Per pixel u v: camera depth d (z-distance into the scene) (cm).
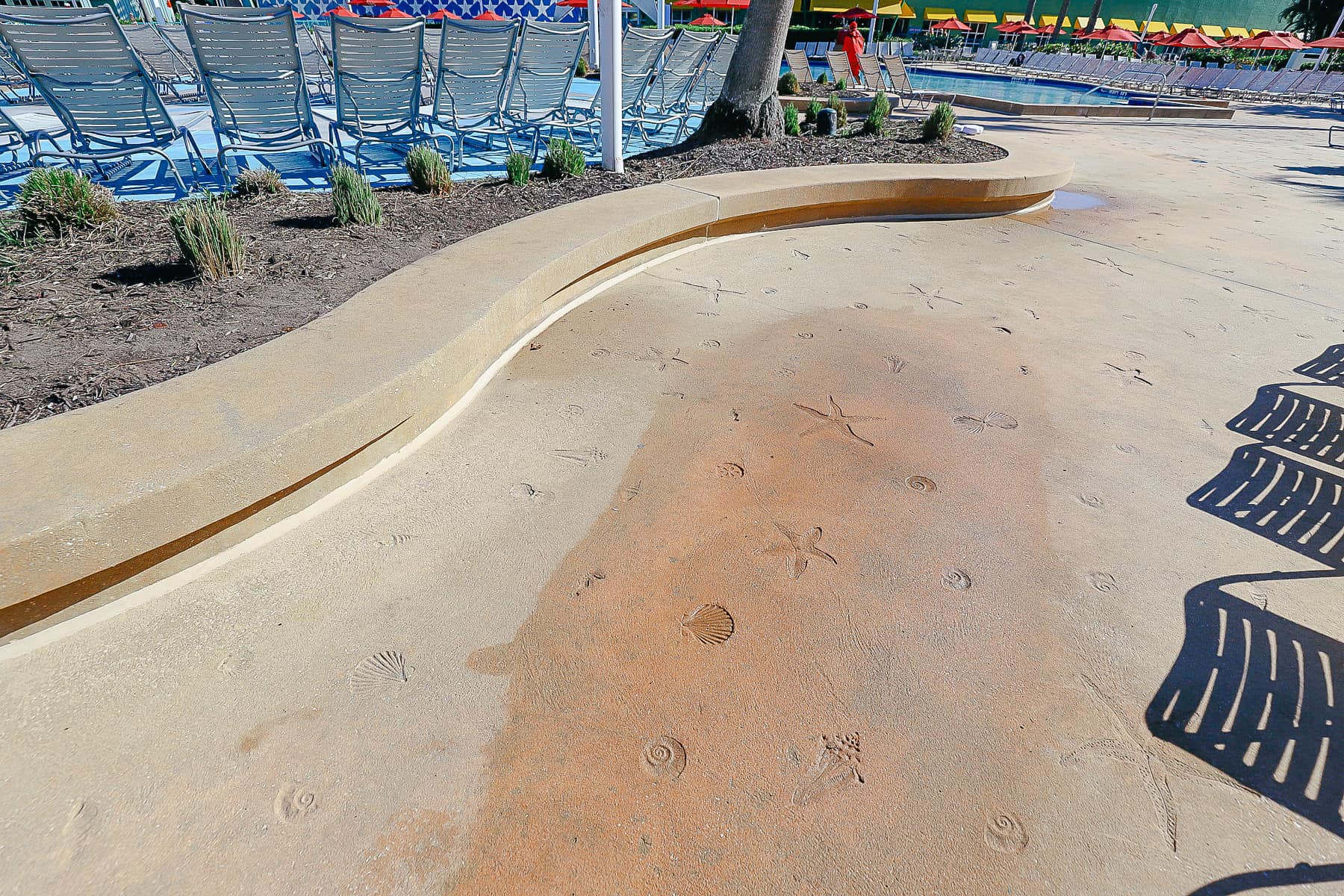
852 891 129
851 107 1103
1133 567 213
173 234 348
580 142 788
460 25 516
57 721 152
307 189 511
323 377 227
